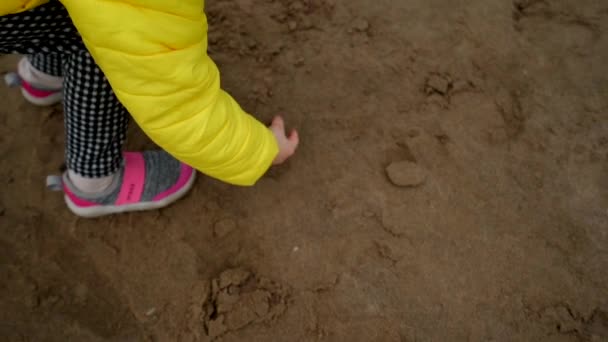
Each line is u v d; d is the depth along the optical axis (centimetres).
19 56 195
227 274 152
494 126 174
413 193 164
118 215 164
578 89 181
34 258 158
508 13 198
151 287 154
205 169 118
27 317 150
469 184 165
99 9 82
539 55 188
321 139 174
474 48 190
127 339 147
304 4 200
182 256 158
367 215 161
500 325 145
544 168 167
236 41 194
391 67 186
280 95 182
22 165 172
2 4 85
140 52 87
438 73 184
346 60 189
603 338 142
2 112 181
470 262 154
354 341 145
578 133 173
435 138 172
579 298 147
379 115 177
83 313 150
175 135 103
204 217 163
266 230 161
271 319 148
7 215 164
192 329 148
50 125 179
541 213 160
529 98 179
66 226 162
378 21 197
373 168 168
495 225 158
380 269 154
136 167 158
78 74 117
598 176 165
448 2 200
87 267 157
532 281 150
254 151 121
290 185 167
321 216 162
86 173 145
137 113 98
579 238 156
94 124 129
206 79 98
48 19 101
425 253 155
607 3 198
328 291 151
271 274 154
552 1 198
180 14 87
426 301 149
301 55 190
